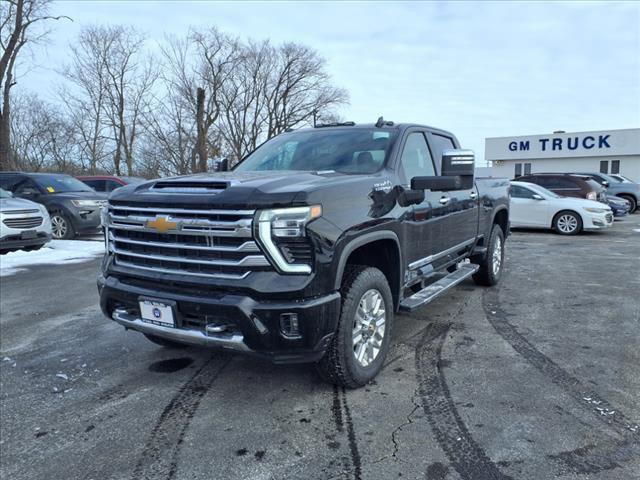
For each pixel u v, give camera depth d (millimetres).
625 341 4426
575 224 12984
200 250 2982
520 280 7121
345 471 2547
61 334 4895
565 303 5785
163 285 3170
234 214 2828
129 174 38094
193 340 3045
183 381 3709
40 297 6445
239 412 3199
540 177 15484
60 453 2771
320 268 2891
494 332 4719
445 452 2695
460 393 3402
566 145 34250
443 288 4488
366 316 3455
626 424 2949
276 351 2891
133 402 3379
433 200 4465
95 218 12203
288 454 2711
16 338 4793
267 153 4637
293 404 3293
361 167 3949
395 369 3838
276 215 2801
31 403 3396
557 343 4391
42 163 37281
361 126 4555
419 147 4590
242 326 2836
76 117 37500
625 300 5906
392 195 3734
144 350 4402
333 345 3207
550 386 3490
